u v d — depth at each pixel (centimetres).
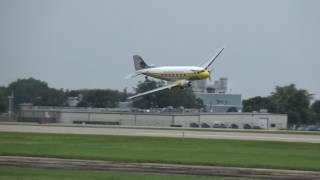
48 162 12219
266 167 11619
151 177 9875
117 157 13062
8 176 9712
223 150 15075
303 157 13550
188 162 12212
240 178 9962
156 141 17712
